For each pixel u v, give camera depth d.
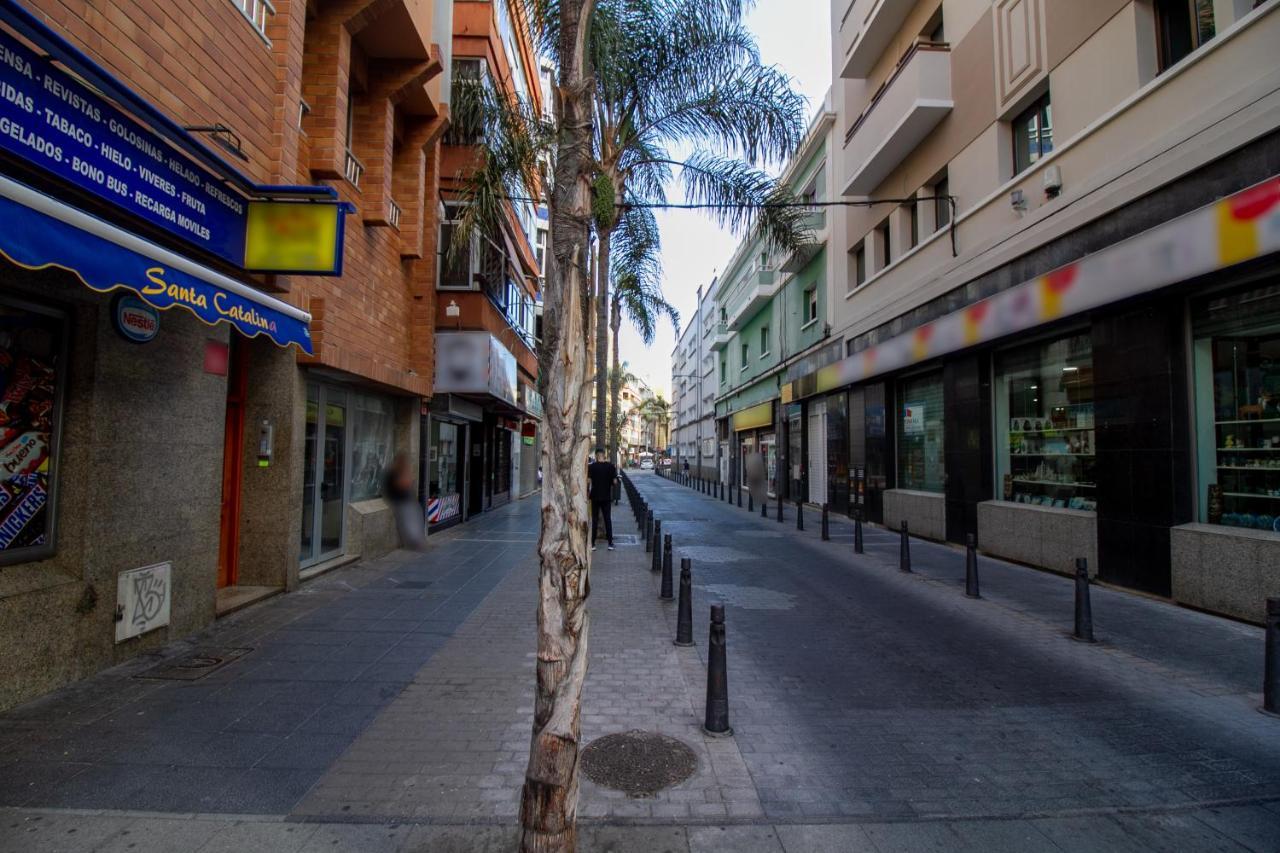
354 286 9.05
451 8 11.92
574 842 2.62
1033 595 8.32
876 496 16.31
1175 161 7.30
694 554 11.96
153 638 5.53
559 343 2.71
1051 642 6.31
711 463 44.88
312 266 5.94
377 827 3.10
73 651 4.71
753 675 5.39
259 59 6.52
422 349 12.00
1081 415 9.64
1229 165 6.74
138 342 5.23
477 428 19.05
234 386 7.70
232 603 6.77
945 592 8.56
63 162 3.93
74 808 3.18
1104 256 8.19
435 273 12.71
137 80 4.81
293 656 5.54
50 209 3.46
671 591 8.15
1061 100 9.58
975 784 3.62
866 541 13.66
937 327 12.52
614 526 16.98
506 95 10.53
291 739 4.00
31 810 3.15
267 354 7.73
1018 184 10.39
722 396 39.53
